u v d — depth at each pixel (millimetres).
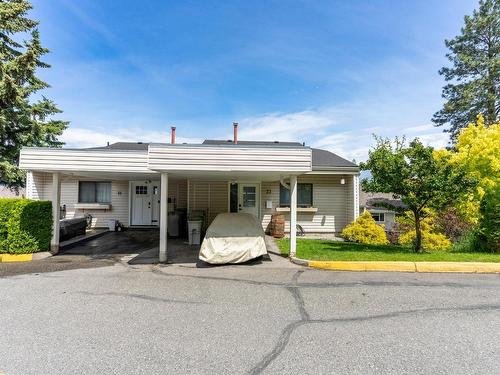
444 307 4699
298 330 3875
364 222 12609
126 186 15062
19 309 4586
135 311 4523
